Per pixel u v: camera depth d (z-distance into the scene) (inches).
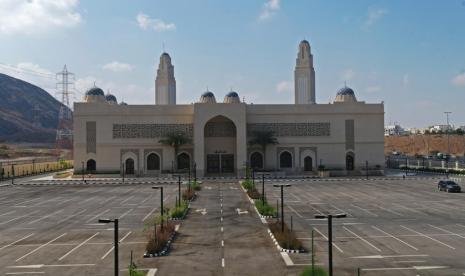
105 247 889.5
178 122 2630.4
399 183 2153.1
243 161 2559.1
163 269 731.4
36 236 1003.9
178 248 870.4
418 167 2992.1
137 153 2613.2
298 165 2650.1
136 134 2615.7
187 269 730.2
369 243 891.4
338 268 722.2
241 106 2573.8
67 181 2385.6
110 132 2610.7
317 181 2276.1
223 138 2679.6
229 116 2566.4
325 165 2650.1
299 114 2652.6
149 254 810.2
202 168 2554.1
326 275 657.0
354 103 2664.9
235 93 2844.5
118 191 1931.6
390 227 1053.8
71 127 6742.1
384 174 2608.3
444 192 1764.3
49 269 740.7
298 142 2650.1
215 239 947.3
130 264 703.1
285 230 960.9
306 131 2652.6
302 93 2901.1
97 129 2608.3
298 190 1887.3
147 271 721.0
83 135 2605.8
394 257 784.3
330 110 2657.5
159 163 2623.0
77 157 2605.8
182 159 2645.2
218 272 711.7
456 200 1523.1
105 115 2608.3
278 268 730.2
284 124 2647.6
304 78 2898.6
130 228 1087.0
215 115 2561.5
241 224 1116.5
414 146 5708.7
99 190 1980.8
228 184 2169.0
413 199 1558.8
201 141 2556.6
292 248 836.6
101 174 2578.7
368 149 2667.3
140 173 2605.8
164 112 2623.0
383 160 2667.3
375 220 1150.3
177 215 1202.6
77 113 2605.8
